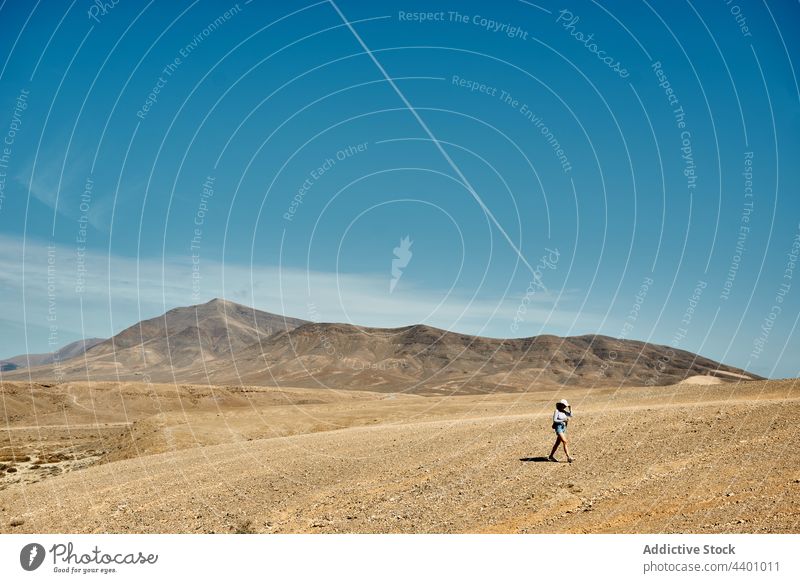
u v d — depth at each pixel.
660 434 18.86
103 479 21.94
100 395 95.38
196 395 101.75
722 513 10.62
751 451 14.62
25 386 93.25
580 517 11.39
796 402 22.95
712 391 37.00
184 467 22.36
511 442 20.69
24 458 44.06
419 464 18.12
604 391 55.25
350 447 23.42
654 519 10.81
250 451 25.09
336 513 13.35
